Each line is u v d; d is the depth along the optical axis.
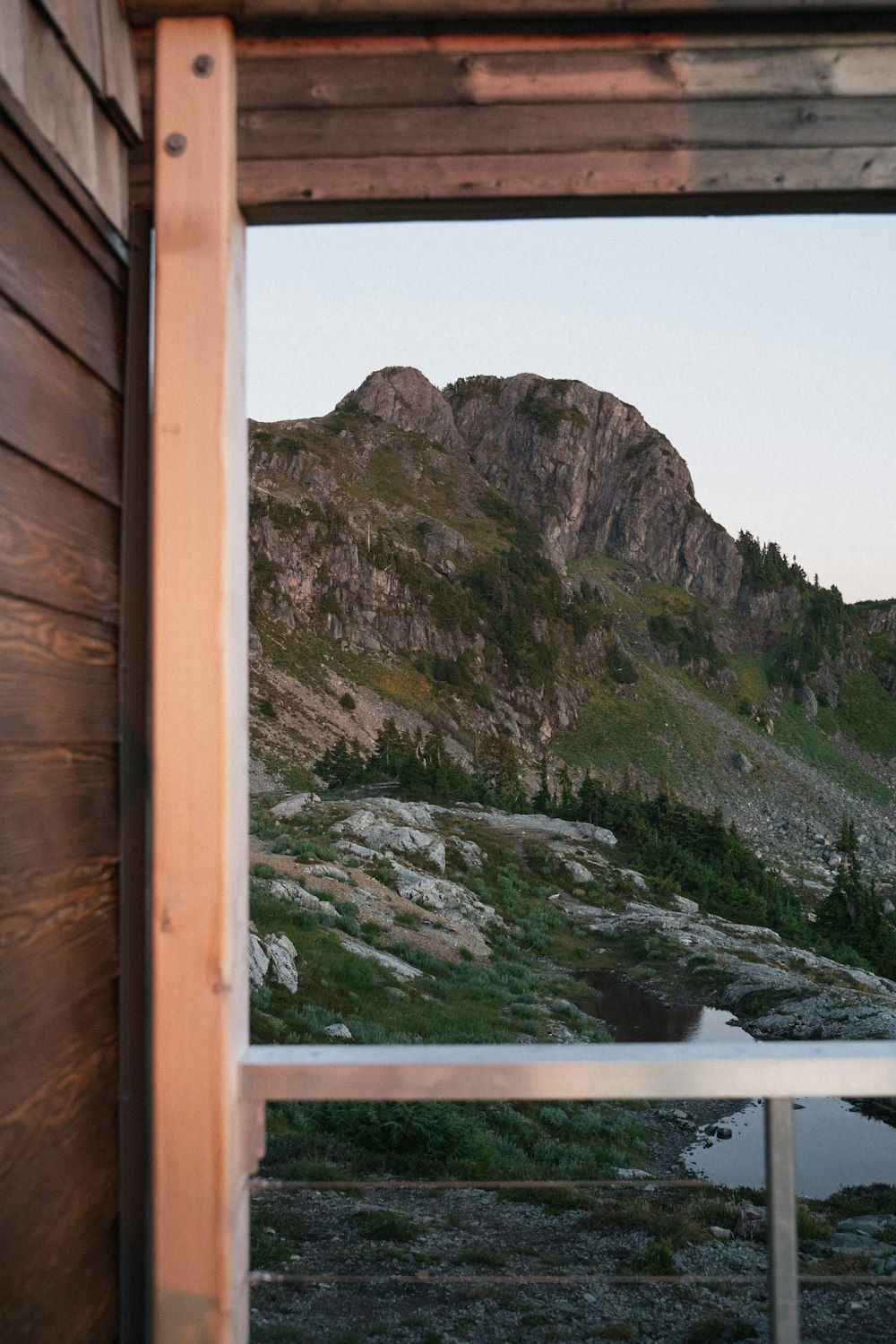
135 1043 2.23
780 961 38.12
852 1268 7.03
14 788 1.70
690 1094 2.09
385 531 163.38
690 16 2.33
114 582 2.25
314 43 2.37
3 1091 1.62
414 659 142.12
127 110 2.25
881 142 2.35
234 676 2.25
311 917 25.52
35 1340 1.73
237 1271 2.16
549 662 155.88
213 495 2.19
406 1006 21.70
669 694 168.12
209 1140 2.10
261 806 49.03
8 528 1.68
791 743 170.12
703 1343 5.02
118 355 2.28
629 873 52.16
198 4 2.22
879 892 108.94
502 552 176.62
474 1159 10.40
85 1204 1.99
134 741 2.27
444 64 2.37
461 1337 5.03
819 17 2.35
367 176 2.36
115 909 2.22
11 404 1.68
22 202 1.73
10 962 1.66
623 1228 7.91
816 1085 2.07
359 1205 8.22
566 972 34.12
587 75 2.37
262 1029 16.22
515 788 116.06
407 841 41.47
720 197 2.40
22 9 1.71
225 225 2.24
